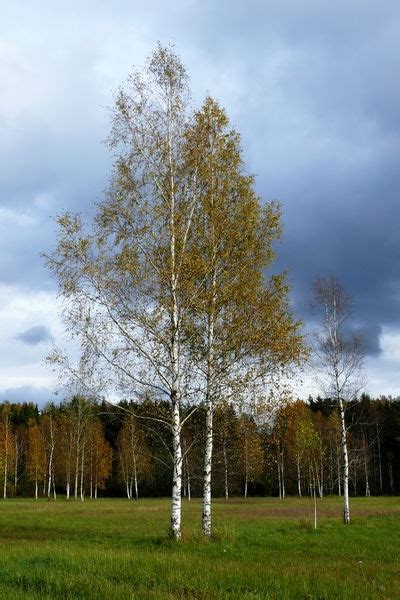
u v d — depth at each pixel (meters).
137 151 21.27
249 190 21.77
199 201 21.64
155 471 86.12
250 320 20.89
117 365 20.14
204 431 22.78
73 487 93.25
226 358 20.98
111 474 87.38
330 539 22.78
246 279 20.97
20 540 22.58
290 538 22.75
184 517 36.12
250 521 32.53
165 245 20.97
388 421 95.25
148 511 41.94
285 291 21.38
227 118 22.28
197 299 20.67
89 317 19.86
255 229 21.55
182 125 21.91
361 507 47.56
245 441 21.97
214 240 21.03
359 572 13.92
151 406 21.30
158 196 21.30
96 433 78.69
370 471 84.62
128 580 11.99
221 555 16.84
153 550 17.61
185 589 11.38
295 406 21.20
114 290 20.05
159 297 20.41
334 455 74.75
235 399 20.67
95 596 10.41
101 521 32.41
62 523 31.05
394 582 12.40
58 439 81.00
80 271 19.86
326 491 95.31
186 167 21.61
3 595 10.51
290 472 84.69
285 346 20.59
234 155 21.98
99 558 14.32
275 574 12.87
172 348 20.47
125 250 20.36
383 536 24.12
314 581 12.13
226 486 69.69
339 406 32.91
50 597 10.38
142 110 21.61
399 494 91.81
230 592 11.13
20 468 94.38
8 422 87.56
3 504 53.00
